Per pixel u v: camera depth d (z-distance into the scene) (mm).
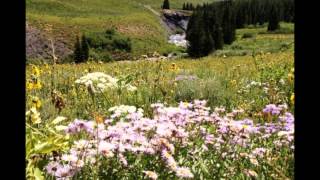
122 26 96062
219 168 3301
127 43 82375
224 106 7172
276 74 9812
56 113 5602
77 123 3336
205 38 68688
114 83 4969
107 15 110250
